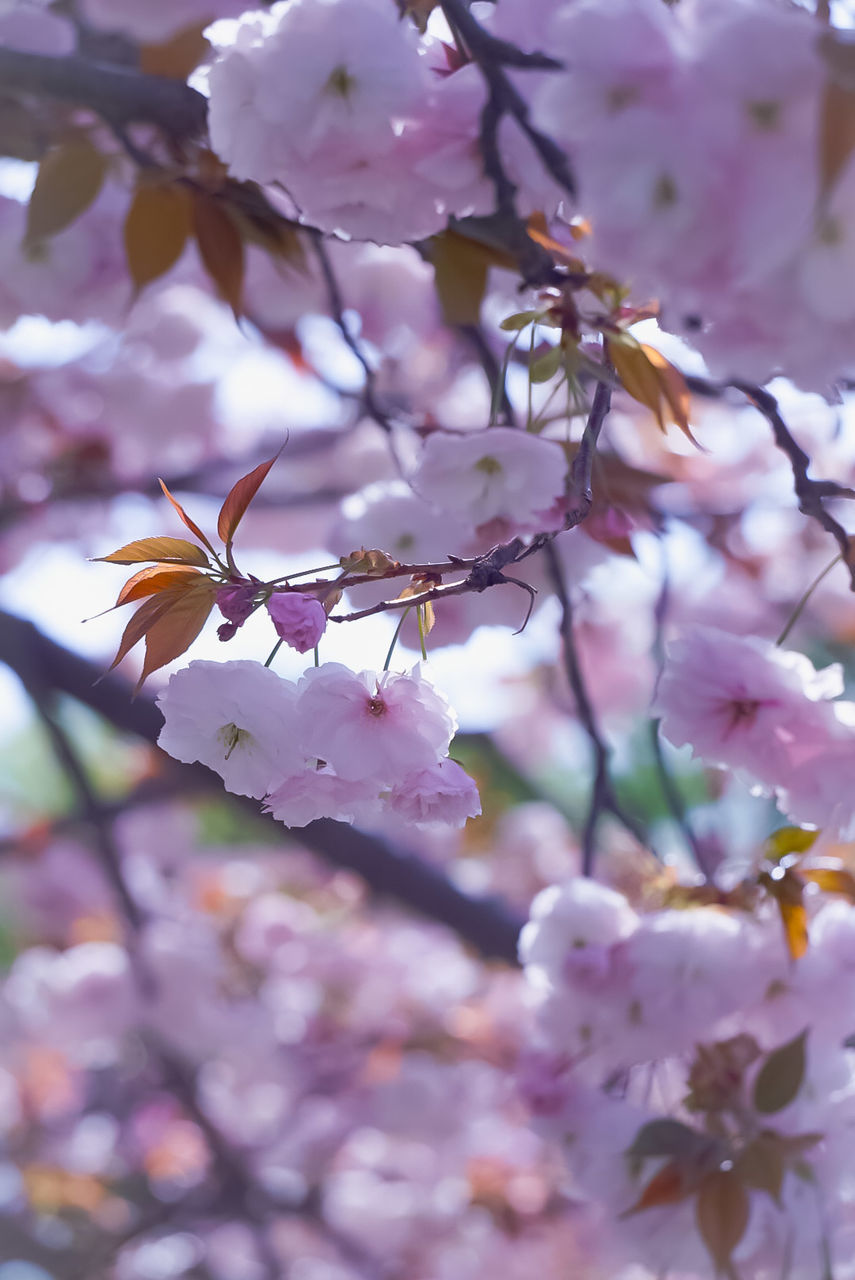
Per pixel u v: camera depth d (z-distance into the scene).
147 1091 4.16
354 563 1.57
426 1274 3.71
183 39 1.69
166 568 1.55
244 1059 3.62
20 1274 3.87
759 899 1.74
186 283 2.88
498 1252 3.10
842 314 1.51
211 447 3.45
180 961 3.31
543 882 4.48
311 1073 3.98
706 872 1.77
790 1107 1.72
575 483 1.61
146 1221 3.84
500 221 1.62
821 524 1.65
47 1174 3.92
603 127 1.50
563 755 4.87
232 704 1.56
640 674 4.09
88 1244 3.95
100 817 2.96
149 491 3.31
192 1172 4.04
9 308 1.89
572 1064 1.77
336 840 2.63
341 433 3.24
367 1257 3.88
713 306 1.53
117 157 1.73
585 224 1.63
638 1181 1.75
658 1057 1.74
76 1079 4.37
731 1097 1.71
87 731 4.14
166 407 3.18
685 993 1.72
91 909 4.14
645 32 1.49
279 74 1.58
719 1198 1.69
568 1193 1.78
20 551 3.55
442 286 1.68
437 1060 3.62
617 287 1.62
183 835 4.64
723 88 1.49
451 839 4.57
